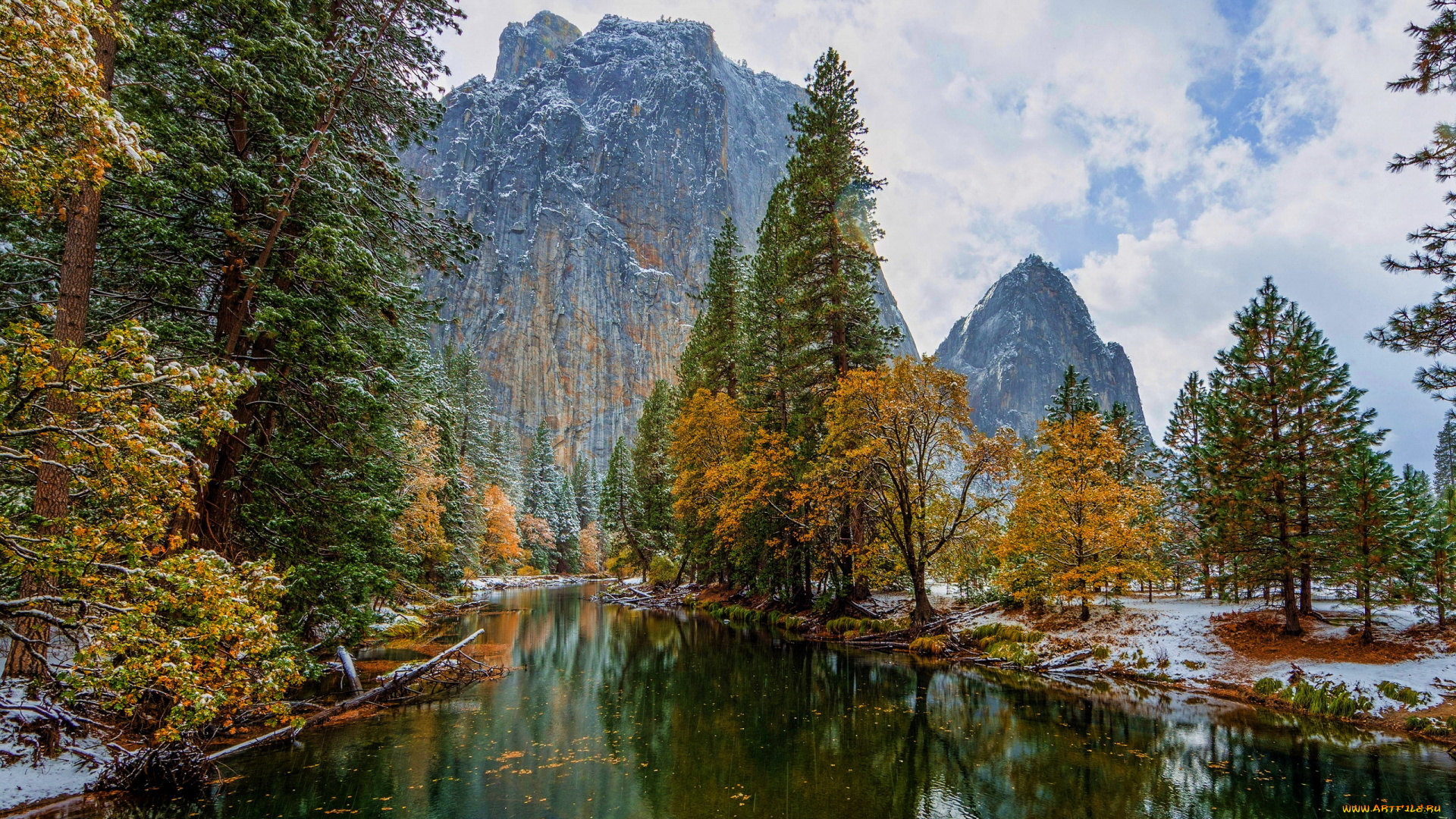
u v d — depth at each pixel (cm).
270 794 843
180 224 1081
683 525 3575
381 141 1402
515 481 6694
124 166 887
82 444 603
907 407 2094
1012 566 2220
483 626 2748
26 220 973
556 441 14250
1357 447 1528
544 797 846
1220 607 1973
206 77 1054
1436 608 1564
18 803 718
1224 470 1767
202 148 1019
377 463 1380
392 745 1068
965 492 2147
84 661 649
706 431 3156
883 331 2705
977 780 922
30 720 805
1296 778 919
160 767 822
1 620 720
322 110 1212
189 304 1150
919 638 2069
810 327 2661
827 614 2516
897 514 2352
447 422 1930
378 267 1170
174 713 696
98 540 658
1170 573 2581
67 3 551
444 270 1462
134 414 623
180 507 756
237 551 1177
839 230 2708
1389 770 941
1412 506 1678
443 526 3331
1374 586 1576
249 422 1200
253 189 1043
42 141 621
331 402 1244
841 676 1688
